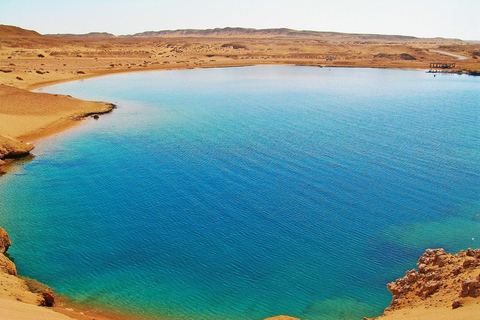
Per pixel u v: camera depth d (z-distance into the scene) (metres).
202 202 28.62
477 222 25.88
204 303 18.62
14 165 37.00
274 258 22.08
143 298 18.84
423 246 23.12
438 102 68.00
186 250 22.75
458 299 12.94
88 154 39.97
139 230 24.92
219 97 73.31
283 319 16.73
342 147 41.47
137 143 43.53
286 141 43.59
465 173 34.00
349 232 24.62
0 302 14.41
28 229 25.06
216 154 39.25
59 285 19.61
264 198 29.20
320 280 20.31
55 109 57.47
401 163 36.56
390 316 14.41
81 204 28.59
